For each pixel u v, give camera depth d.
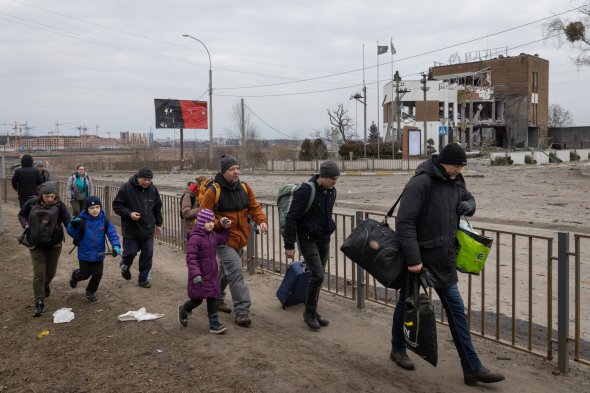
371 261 4.22
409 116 62.97
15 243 10.46
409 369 4.45
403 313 4.43
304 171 44.75
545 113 72.81
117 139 184.00
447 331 5.39
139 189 7.10
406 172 39.56
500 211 16.20
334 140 63.97
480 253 4.17
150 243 7.23
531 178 31.02
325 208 5.40
